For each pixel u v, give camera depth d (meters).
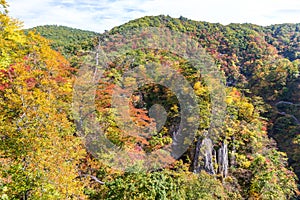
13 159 9.30
